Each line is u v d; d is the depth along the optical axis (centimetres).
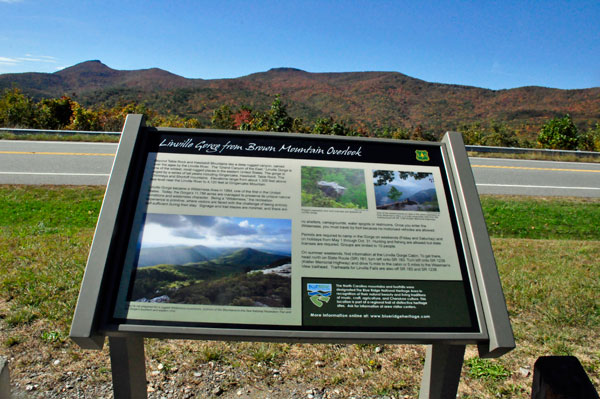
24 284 417
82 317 171
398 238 206
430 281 197
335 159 224
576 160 1816
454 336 186
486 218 902
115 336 183
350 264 197
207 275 191
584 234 820
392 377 310
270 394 287
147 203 204
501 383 304
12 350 318
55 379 291
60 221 743
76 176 1131
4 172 1129
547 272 520
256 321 182
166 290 186
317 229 205
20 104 2247
